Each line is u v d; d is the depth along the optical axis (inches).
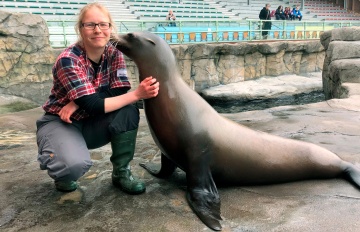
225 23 709.9
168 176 143.9
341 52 413.4
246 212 113.3
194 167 121.1
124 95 112.4
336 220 107.7
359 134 207.5
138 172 148.9
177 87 120.3
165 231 103.1
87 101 108.9
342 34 438.3
